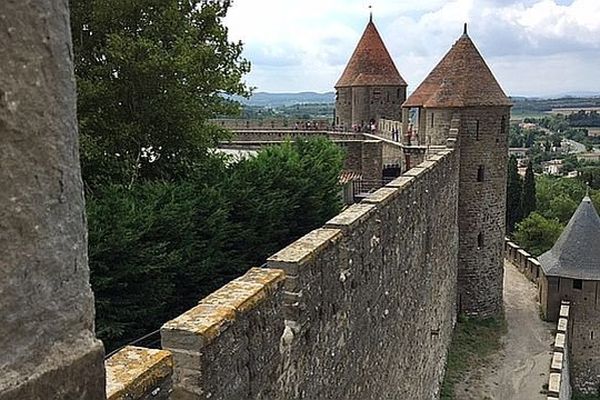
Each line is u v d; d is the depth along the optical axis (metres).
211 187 13.55
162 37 14.49
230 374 5.10
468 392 20.66
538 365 22.91
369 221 10.08
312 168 17.08
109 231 10.30
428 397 17.92
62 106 1.72
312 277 7.26
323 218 17.38
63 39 1.71
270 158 16.52
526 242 45.72
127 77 13.70
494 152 27.03
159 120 14.54
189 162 15.34
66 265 1.78
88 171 13.34
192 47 14.38
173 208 11.65
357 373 9.59
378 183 27.95
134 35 14.23
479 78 26.94
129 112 14.30
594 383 28.00
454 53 27.75
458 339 25.28
